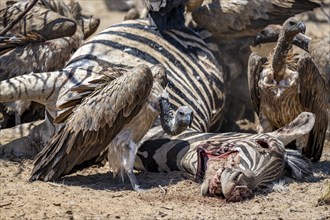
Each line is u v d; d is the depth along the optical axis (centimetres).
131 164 2044
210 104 2439
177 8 2472
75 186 2033
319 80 2291
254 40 2673
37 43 2462
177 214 1827
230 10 2592
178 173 2142
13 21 2411
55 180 2066
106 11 3766
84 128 2005
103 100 2003
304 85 2275
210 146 2045
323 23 3603
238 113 2761
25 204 1853
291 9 2603
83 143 2017
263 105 2372
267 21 2609
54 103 2234
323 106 2323
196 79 2425
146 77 1988
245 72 2738
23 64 2434
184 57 2439
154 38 2419
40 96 2220
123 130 2036
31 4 2392
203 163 2042
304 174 2105
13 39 2442
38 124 2403
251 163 1988
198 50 2483
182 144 2155
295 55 2484
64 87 2220
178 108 2175
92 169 2214
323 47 2577
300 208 1880
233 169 1953
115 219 1780
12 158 2300
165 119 2044
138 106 2002
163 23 2442
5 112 2505
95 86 2050
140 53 2362
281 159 2041
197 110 2367
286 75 2305
